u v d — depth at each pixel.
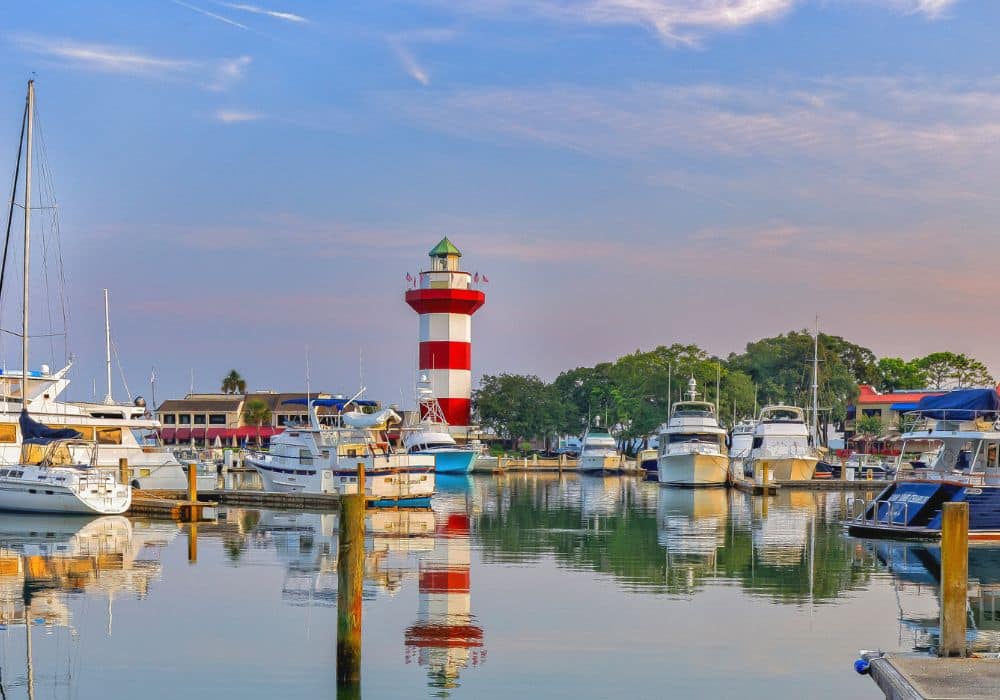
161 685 24.11
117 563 39.41
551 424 147.88
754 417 128.25
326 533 48.94
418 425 117.88
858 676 24.91
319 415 65.94
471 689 23.84
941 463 50.38
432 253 132.25
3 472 55.47
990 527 45.97
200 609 31.27
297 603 32.16
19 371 65.75
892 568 39.50
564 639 28.02
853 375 159.38
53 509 54.81
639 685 24.23
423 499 62.88
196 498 59.88
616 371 146.62
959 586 22.36
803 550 44.28
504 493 80.69
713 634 28.70
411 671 25.09
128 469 60.97
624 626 29.42
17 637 28.02
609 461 114.31
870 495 78.50
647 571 38.28
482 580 36.09
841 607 32.19
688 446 88.38
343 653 23.41
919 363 167.38
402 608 31.44
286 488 65.25
